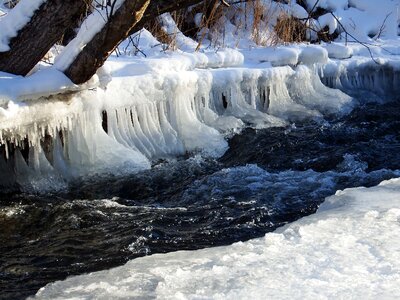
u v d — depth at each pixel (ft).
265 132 29.22
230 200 21.57
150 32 33.06
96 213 20.45
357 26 42.65
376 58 36.81
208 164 25.81
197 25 36.76
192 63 28.78
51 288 13.47
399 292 11.85
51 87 21.59
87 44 21.53
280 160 25.86
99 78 23.53
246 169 24.39
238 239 18.26
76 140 23.76
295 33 38.73
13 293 15.21
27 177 22.77
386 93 36.88
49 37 21.81
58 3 21.50
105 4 21.86
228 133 28.76
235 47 35.04
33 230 19.51
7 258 17.37
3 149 22.67
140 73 26.18
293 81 33.04
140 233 18.65
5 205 21.27
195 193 22.48
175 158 26.30
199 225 19.36
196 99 28.55
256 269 13.17
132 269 14.02
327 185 22.68
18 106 20.85
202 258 14.26
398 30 44.98
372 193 18.38
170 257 14.78
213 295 12.09
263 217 19.86
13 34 21.70
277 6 38.50
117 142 24.58
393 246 13.99
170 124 27.07
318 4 42.11
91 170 23.85
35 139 22.11
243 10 37.52
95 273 14.08
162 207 21.27
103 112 24.76
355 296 11.73
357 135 29.27
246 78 30.60
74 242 18.33
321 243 14.38
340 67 35.22
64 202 21.59
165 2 21.76
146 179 23.93
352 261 13.30
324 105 33.04
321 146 27.53
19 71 21.90
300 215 20.12
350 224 15.49
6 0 31.86
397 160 25.70
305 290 12.07
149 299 12.30
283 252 14.02
